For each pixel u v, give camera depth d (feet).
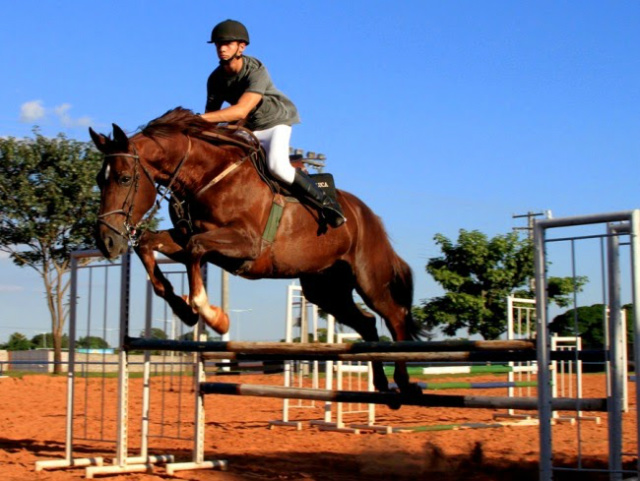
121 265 21.53
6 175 77.41
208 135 19.03
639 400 14.85
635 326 14.84
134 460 21.90
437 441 28.40
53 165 78.43
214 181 18.80
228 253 18.25
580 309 57.57
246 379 57.62
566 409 16.02
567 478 20.38
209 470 21.61
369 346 18.10
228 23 20.02
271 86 20.36
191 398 46.44
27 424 33.14
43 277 79.00
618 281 15.58
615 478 15.23
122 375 21.36
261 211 19.24
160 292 18.72
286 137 19.85
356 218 21.49
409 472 21.57
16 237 78.13
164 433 30.42
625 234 15.37
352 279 22.00
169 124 18.76
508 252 74.84
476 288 75.25
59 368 75.00
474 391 53.52
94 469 20.35
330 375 31.50
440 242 76.43
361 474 21.24
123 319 21.39
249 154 19.45
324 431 31.27
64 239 78.95
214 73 20.70
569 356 16.47
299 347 18.94
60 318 78.38
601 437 29.81
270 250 19.53
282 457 24.26
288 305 34.06
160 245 18.86
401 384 21.62
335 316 23.08
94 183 78.79
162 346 20.52
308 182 19.94
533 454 24.91
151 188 18.51
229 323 18.54
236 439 28.63
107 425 33.17
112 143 18.13
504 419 37.40
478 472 21.68
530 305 44.45
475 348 16.69
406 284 22.59
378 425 32.76
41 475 20.30
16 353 94.07
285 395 20.81
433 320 74.28
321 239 20.44
